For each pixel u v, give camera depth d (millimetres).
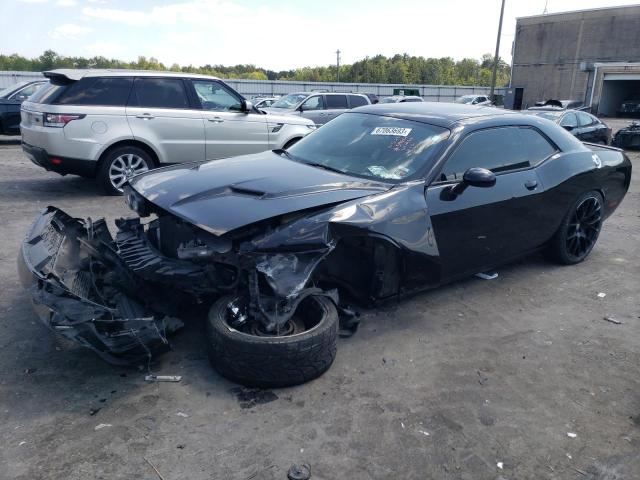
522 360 3404
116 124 7113
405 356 3367
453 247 3830
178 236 3406
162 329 2893
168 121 7480
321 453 2477
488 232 4070
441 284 3947
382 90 46844
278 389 2955
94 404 2756
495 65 32562
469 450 2547
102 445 2463
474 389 3051
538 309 4188
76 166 7020
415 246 3488
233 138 8078
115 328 2670
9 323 3555
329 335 2967
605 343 3680
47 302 2578
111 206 6816
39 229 3230
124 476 2287
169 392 2883
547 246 4988
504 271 4996
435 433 2654
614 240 6242
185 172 3770
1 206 6660
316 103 14867
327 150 4195
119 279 3258
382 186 3529
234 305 3064
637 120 35125
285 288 2803
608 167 5141
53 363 3113
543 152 4613
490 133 4180
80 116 6871
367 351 3402
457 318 3951
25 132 7328
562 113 13312
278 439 2555
